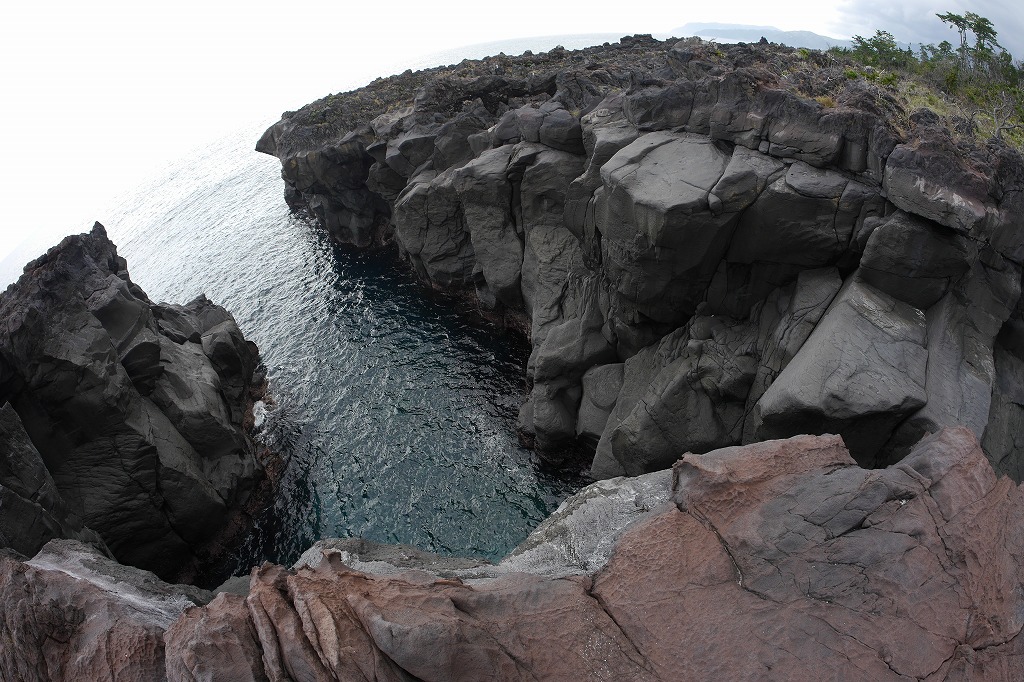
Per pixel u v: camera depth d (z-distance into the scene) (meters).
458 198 49.09
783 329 26.67
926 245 23.34
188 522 31.66
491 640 13.46
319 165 62.56
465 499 34.00
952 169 22.94
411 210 52.19
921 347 23.05
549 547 17.48
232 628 13.14
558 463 35.41
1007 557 13.80
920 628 13.02
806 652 13.02
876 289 24.91
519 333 47.44
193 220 92.56
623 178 29.44
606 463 32.19
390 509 33.94
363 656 12.42
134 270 80.62
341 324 53.00
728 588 14.20
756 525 15.02
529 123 42.94
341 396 43.62
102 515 29.48
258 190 99.75
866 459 22.72
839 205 25.52
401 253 62.41
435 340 48.69
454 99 56.78
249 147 141.00
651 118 33.38
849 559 14.00
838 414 21.73
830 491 15.24
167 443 32.09
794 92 28.78
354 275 62.09
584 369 36.03
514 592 14.45
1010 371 23.86
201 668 12.55
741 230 27.67
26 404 28.69
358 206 65.31
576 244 41.59
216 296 63.62
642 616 14.07
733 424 28.66
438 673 12.49
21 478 25.42
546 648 13.56
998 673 12.50
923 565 13.63
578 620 14.05
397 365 46.09
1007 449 21.67
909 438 21.62
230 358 41.78
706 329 30.25
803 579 13.95
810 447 16.44
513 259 45.47
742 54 39.38
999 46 50.03
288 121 74.81
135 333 34.25
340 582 13.78
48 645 15.77
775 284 28.69
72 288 31.27
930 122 25.30
